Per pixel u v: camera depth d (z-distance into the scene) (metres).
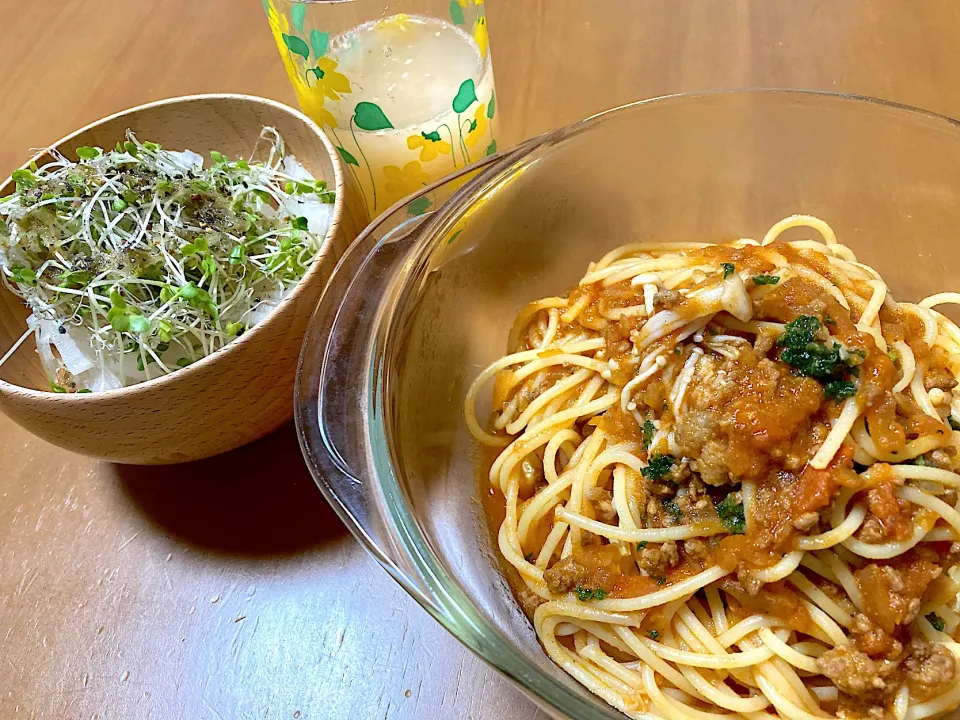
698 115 0.23
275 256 0.23
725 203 0.25
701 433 0.17
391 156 0.26
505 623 0.18
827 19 0.33
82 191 0.24
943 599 0.17
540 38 0.34
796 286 0.19
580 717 0.13
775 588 0.18
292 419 0.23
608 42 0.34
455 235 0.21
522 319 0.24
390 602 0.20
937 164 0.22
